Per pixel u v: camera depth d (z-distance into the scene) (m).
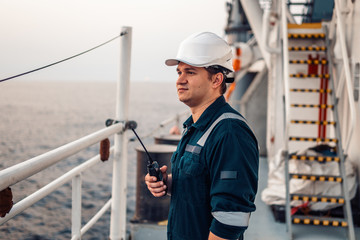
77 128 85.25
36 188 29.06
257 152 1.43
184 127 1.69
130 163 34.25
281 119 5.66
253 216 4.21
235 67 7.53
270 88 6.59
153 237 3.62
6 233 18.02
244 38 9.46
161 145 4.29
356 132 4.36
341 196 3.73
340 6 4.61
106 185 27.36
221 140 1.37
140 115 110.69
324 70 5.11
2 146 58.53
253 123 8.39
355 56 4.28
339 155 3.90
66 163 38.53
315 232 3.80
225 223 1.31
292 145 5.67
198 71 1.49
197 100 1.53
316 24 5.04
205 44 1.48
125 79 2.93
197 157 1.43
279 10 5.36
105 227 17.17
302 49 4.77
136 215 4.04
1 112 128.00
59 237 17.77
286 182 3.78
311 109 5.52
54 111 133.75
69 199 24.58
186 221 1.47
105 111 134.88
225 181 1.33
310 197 3.72
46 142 64.31
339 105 5.04
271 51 5.25
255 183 1.39
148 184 1.67
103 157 2.64
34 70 1.75
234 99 9.02
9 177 1.29
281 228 3.88
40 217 20.70
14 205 1.63
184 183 1.47
